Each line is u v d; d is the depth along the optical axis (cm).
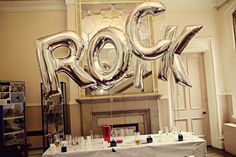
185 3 574
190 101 586
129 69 187
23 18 552
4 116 473
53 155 321
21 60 546
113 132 421
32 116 538
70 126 526
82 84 182
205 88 596
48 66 179
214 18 583
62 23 556
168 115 545
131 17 186
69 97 536
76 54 185
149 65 541
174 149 339
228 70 558
